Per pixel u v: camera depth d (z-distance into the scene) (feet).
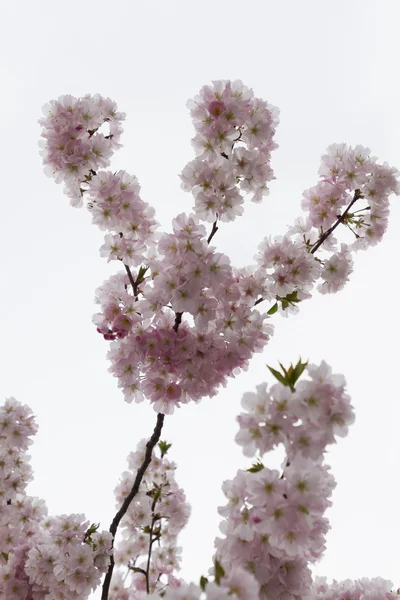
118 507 16.52
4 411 16.66
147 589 14.66
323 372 8.60
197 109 13.92
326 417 8.41
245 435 8.48
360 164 15.14
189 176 14.03
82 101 14.28
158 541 16.93
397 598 13.89
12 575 15.12
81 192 14.65
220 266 13.16
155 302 13.48
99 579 14.16
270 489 8.29
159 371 13.88
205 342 13.61
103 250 14.40
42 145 14.51
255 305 15.12
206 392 13.82
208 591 6.90
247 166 14.11
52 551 14.49
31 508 16.76
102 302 14.15
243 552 8.78
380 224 15.35
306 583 9.39
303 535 8.34
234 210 14.12
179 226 13.30
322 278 15.56
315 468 8.28
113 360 14.11
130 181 14.28
